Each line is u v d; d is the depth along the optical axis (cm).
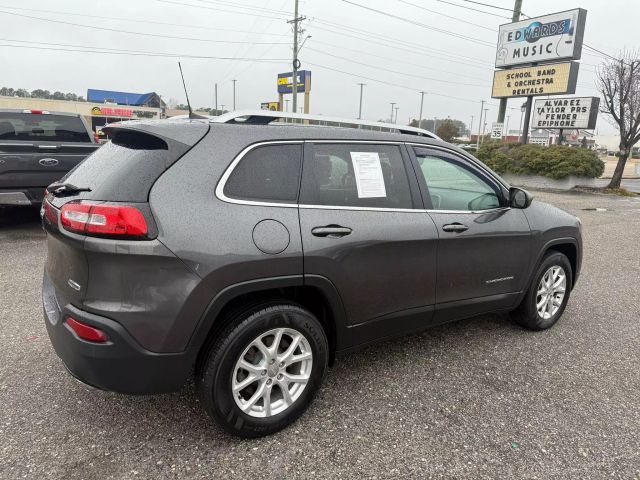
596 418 289
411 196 318
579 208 1308
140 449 249
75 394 298
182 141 243
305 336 267
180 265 225
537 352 378
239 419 250
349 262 277
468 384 325
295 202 265
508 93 2116
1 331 384
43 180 671
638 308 492
